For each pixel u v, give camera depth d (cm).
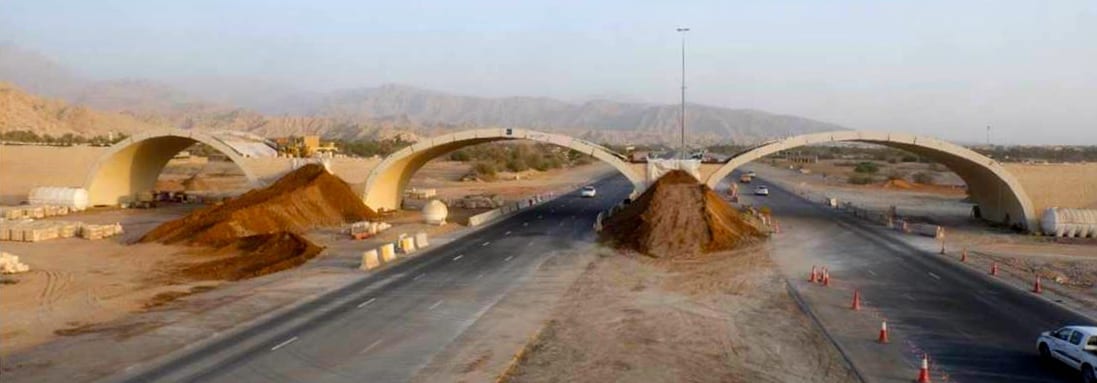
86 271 3500
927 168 14450
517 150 16812
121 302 2862
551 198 7731
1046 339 2152
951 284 3262
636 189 5741
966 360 2158
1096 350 1952
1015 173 5256
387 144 17275
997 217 5650
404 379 1973
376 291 3078
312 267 3638
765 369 2069
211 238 4325
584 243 4475
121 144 6225
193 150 16112
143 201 6494
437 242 4503
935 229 4869
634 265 3719
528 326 2523
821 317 2656
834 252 4138
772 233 4859
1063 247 4378
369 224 4734
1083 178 5216
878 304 2867
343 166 6103
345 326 2514
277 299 2922
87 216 5719
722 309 2780
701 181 5631
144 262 3756
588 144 5756
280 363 2109
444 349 2250
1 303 2827
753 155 5594
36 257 3866
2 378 1967
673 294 3039
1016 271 3578
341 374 2017
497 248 4266
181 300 2903
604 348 2264
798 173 12731
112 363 2103
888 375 2019
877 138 5362
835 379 1986
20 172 7006
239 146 6238
